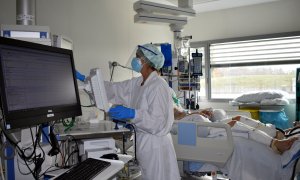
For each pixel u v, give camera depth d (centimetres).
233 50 431
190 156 207
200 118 219
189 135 206
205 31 446
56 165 126
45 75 110
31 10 164
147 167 166
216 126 199
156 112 158
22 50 98
